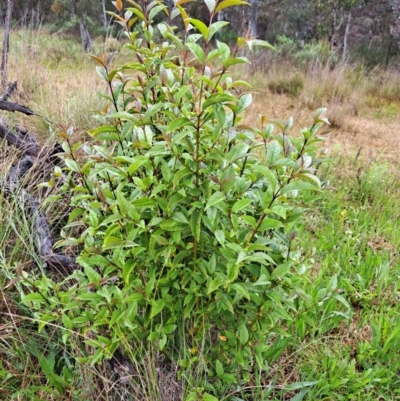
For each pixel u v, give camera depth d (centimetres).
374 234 289
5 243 196
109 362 159
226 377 149
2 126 254
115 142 173
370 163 385
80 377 160
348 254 253
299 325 191
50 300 146
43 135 312
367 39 1202
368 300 225
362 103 653
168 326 143
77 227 213
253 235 124
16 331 175
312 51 857
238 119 139
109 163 132
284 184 121
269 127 135
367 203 328
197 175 124
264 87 699
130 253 132
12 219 203
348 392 175
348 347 192
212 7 110
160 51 151
